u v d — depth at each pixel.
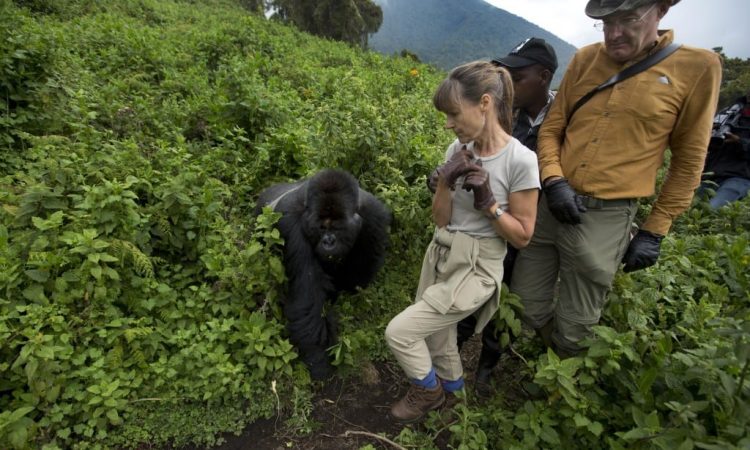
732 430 2.12
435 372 3.22
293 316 3.52
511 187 2.66
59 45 7.57
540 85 3.63
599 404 2.82
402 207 4.27
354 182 3.49
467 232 2.86
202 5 22.28
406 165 4.87
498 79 2.56
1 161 4.94
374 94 7.84
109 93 6.49
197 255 4.04
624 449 2.43
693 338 2.90
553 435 2.76
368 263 3.98
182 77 8.08
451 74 2.54
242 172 5.28
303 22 30.14
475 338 4.40
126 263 3.62
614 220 2.96
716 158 6.66
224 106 6.28
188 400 3.21
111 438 2.94
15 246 3.38
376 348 3.93
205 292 3.62
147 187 4.15
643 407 2.65
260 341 3.31
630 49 2.73
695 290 3.95
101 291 3.18
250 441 3.14
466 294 2.78
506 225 2.60
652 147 2.82
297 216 3.60
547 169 3.03
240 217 4.72
